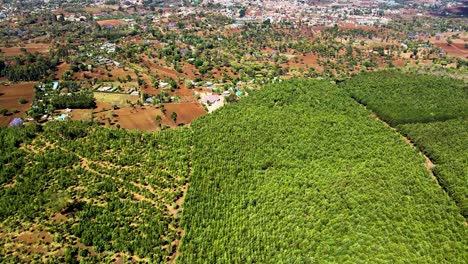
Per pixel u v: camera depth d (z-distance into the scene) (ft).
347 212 348.59
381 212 348.79
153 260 320.50
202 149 462.60
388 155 446.19
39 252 323.78
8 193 383.24
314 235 324.80
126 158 447.83
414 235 328.08
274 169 423.23
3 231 343.67
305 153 445.37
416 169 424.05
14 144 458.09
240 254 316.40
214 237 339.36
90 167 432.25
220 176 414.00
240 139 474.49
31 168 418.92
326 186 384.68
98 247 328.49
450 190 404.98
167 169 437.99
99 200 386.11
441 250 318.65
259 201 373.20
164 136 496.64
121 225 355.77
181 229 357.20
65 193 385.50
